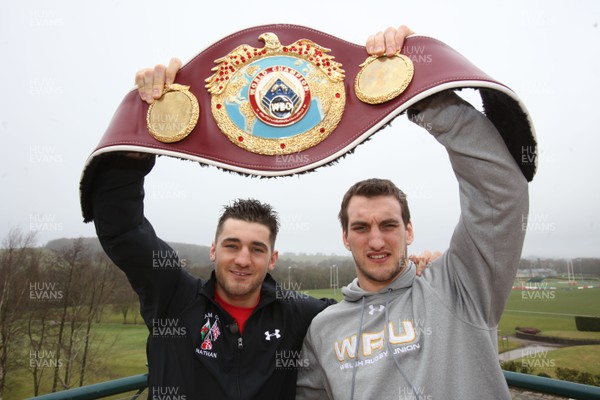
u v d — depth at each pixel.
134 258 1.83
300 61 1.74
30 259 15.16
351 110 1.66
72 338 15.45
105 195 1.75
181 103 1.68
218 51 1.78
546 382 2.00
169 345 1.94
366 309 1.93
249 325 2.02
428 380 1.60
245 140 1.68
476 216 1.65
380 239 1.88
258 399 1.87
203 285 2.17
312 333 2.01
